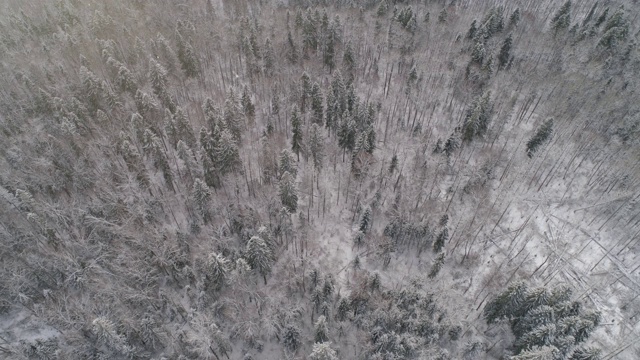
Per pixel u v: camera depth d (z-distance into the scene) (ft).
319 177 241.14
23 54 295.89
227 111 235.20
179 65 289.74
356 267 199.31
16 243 189.98
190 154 211.61
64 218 196.95
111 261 190.08
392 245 204.03
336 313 179.11
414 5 354.33
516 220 224.53
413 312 174.19
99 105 251.39
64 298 177.88
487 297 194.39
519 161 250.16
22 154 224.94
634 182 230.68
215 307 178.29
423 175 236.22
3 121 247.50
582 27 315.78
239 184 230.27
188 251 195.31
